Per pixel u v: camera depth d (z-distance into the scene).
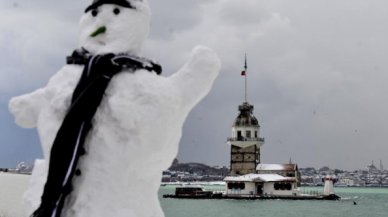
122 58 7.36
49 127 7.46
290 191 106.56
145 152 7.28
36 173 8.02
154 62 7.70
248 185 107.81
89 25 7.82
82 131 7.10
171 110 7.40
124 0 7.68
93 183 7.21
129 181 7.43
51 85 7.85
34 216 7.06
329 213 81.62
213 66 7.73
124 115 7.13
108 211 7.14
